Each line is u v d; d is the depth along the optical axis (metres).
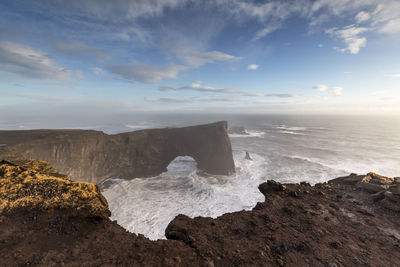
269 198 6.77
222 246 3.99
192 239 4.16
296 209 5.95
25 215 4.45
